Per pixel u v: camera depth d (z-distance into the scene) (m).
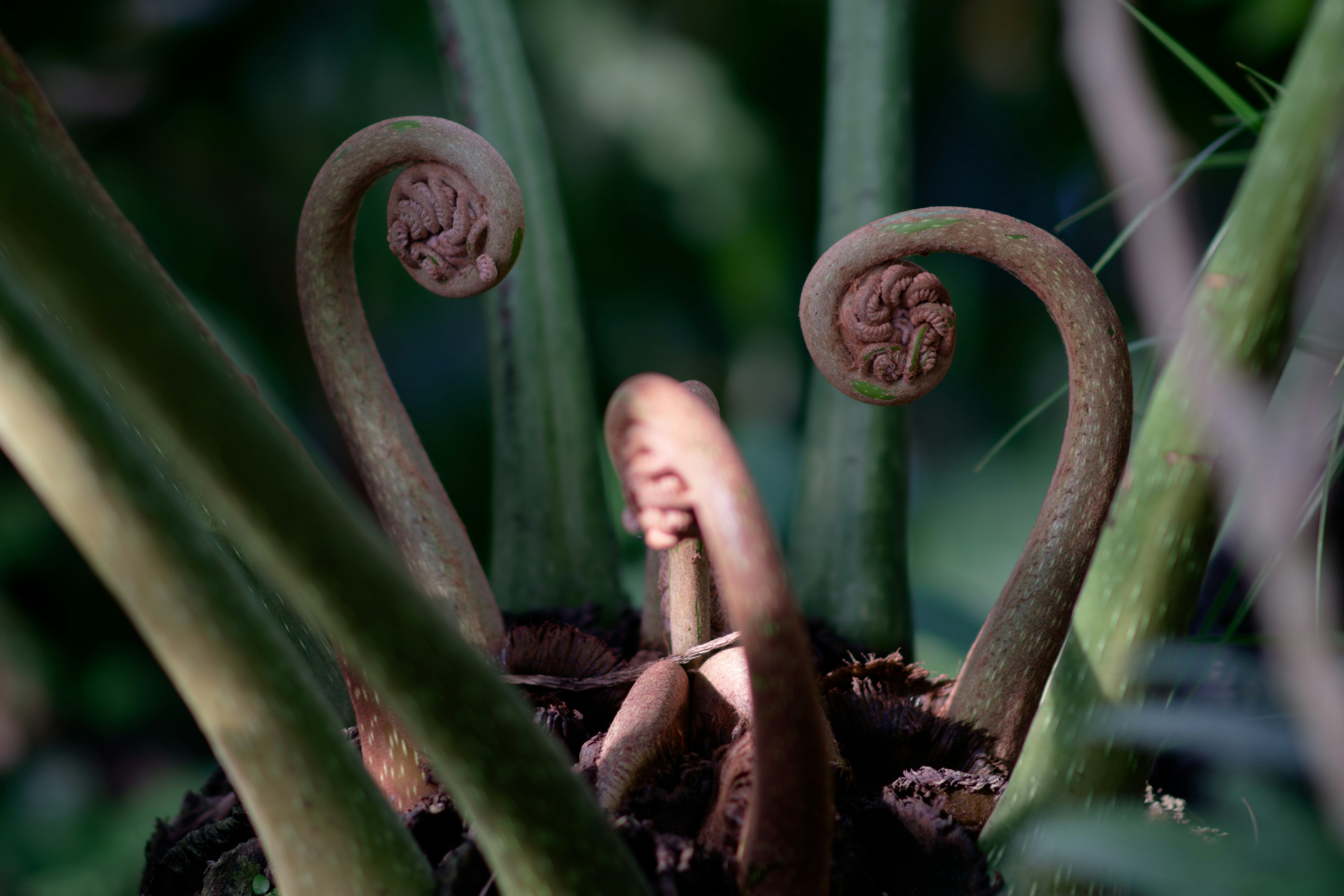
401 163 1.00
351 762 0.87
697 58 3.24
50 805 2.57
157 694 2.88
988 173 3.52
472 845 0.90
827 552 1.20
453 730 0.83
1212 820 0.99
